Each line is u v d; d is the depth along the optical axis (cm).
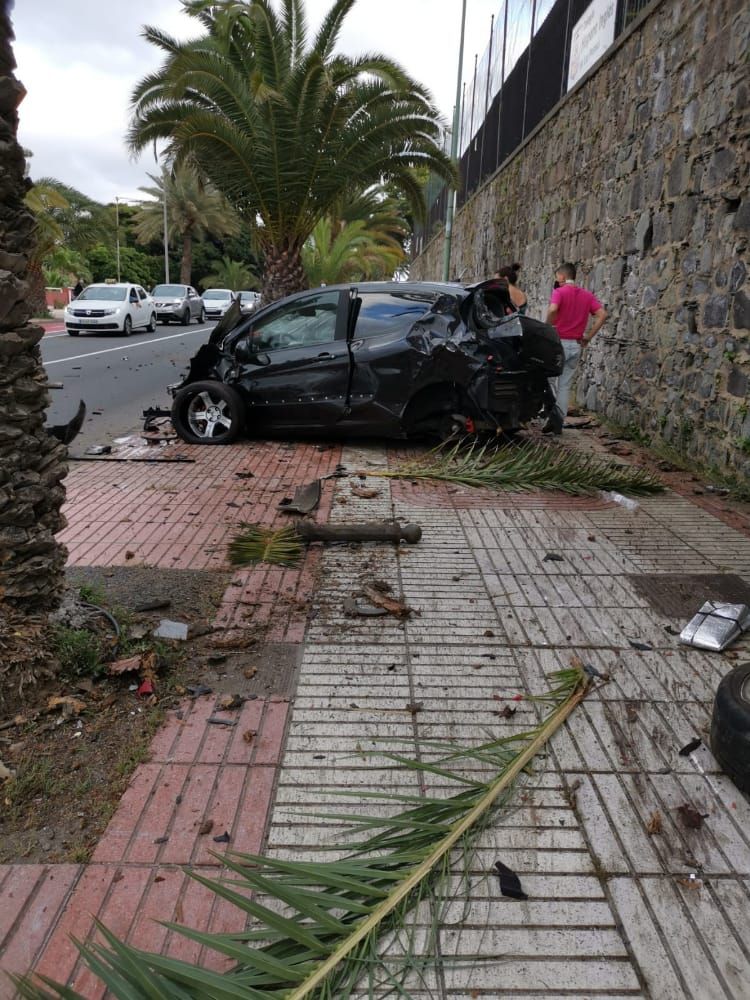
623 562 541
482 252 2266
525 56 1716
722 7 761
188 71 1483
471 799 286
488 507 672
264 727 336
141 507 654
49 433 369
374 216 4181
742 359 719
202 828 274
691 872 259
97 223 4603
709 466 782
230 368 902
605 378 1112
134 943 229
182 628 414
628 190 1023
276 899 246
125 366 1848
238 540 546
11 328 316
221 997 201
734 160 733
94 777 300
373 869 251
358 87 1599
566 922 239
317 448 887
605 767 314
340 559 540
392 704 357
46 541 346
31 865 257
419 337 827
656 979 221
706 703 362
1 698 327
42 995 200
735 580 509
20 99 303
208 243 8112
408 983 219
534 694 367
